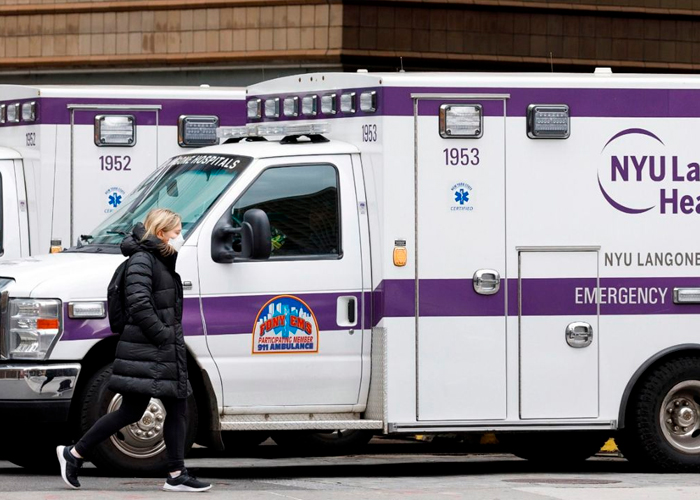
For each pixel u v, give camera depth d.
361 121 24.20
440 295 23.92
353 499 20.30
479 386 24.05
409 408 23.80
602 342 24.50
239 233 23.20
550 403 24.33
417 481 23.48
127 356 20.92
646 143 24.73
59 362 22.69
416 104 23.91
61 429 25.55
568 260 24.42
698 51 49.47
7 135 31.06
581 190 24.47
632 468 26.03
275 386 23.42
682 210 24.81
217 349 23.09
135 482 22.41
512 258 24.20
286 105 25.42
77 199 30.36
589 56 48.09
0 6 49.72
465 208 24.06
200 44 47.22
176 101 30.97
